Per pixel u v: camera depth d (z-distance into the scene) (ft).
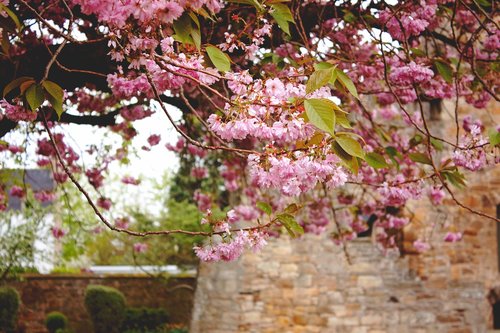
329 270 37.40
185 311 59.72
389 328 37.50
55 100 8.91
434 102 36.94
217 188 48.75
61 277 58.70
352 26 16.20
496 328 43.14
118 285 59.72
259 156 8.89
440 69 13.35
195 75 9.07
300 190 9.00
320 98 8.12
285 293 37.06
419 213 38.01
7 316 53.98
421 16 13.33
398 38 13.41
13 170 25.36
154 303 59.82
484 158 12.84
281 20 10.28
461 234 35.99
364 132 21.50
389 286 37.70
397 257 37.96
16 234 44.19
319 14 14.97
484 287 38.55
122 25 7.96
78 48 13.33
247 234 10.44
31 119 10.93
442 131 36.88
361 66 16.30
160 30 8.51
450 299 38.11
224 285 36.76
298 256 37.37
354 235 29.04
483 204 38.68
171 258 61.16
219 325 36.45
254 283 36.91
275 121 8.74
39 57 13.20
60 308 58.54
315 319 37.06
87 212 52.03
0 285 57.11
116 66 13.17
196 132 24.36
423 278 37.96
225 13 13.79
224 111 9.16
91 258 72.90
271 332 36.70
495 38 14.97
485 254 38.63
